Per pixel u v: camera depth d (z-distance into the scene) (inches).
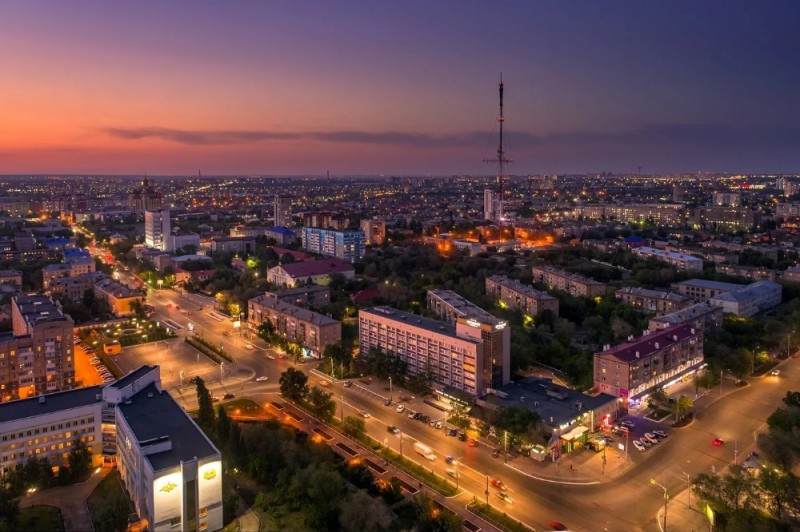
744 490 6870.1
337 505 6889.8
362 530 6446.9
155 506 6314.0
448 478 7864.2
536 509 7180.1
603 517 7022.6
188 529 6545.3
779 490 6791.3
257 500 7111.2
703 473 7431.1
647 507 7219.5
